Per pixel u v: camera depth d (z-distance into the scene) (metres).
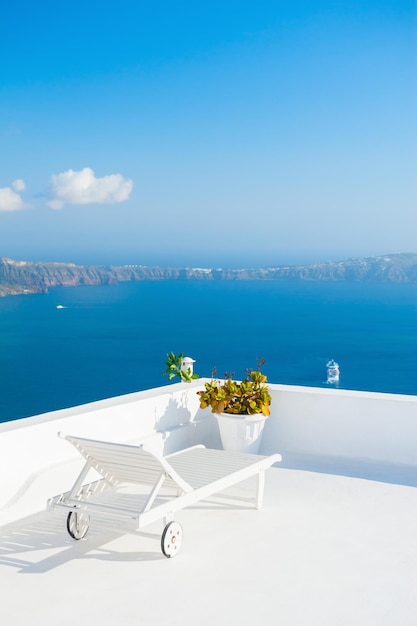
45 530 3.94
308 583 3.23
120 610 2.96
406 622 2.86
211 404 5.49
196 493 3.65
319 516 4.16
